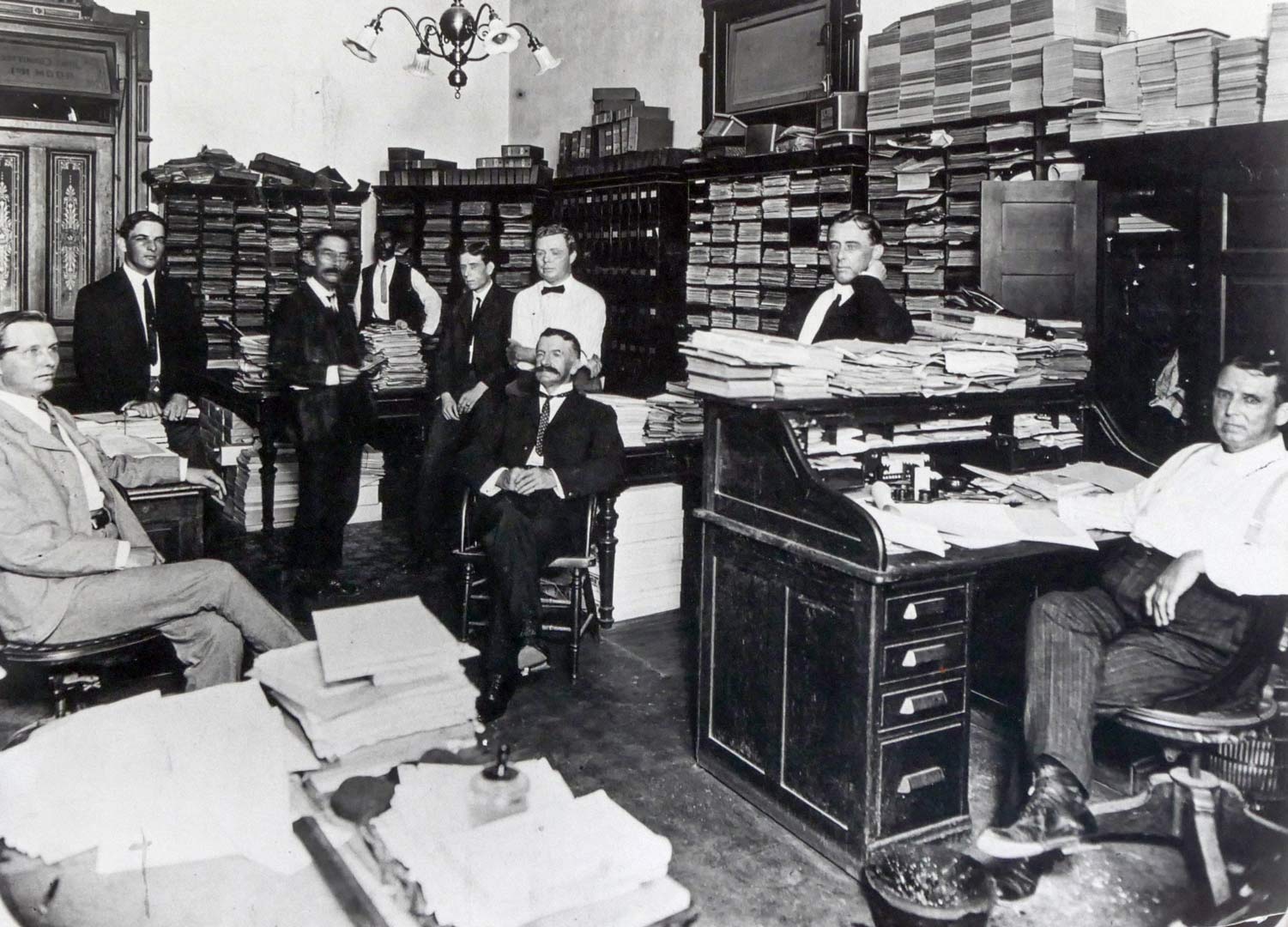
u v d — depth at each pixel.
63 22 6.53
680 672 4.23
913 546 2.77
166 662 3.49
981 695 3.91
